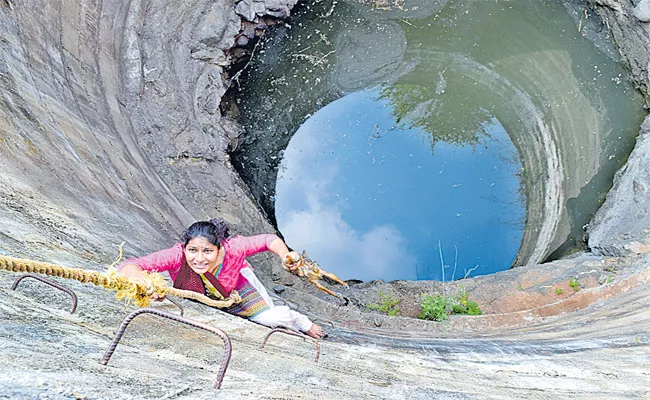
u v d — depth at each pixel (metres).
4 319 2.54
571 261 11.14
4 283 3.18
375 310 10.70
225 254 4.05
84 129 8.45
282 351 4.07
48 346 2.41
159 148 11.78
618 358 5.83
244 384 2.89
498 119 15.02
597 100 13.55
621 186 12.15
